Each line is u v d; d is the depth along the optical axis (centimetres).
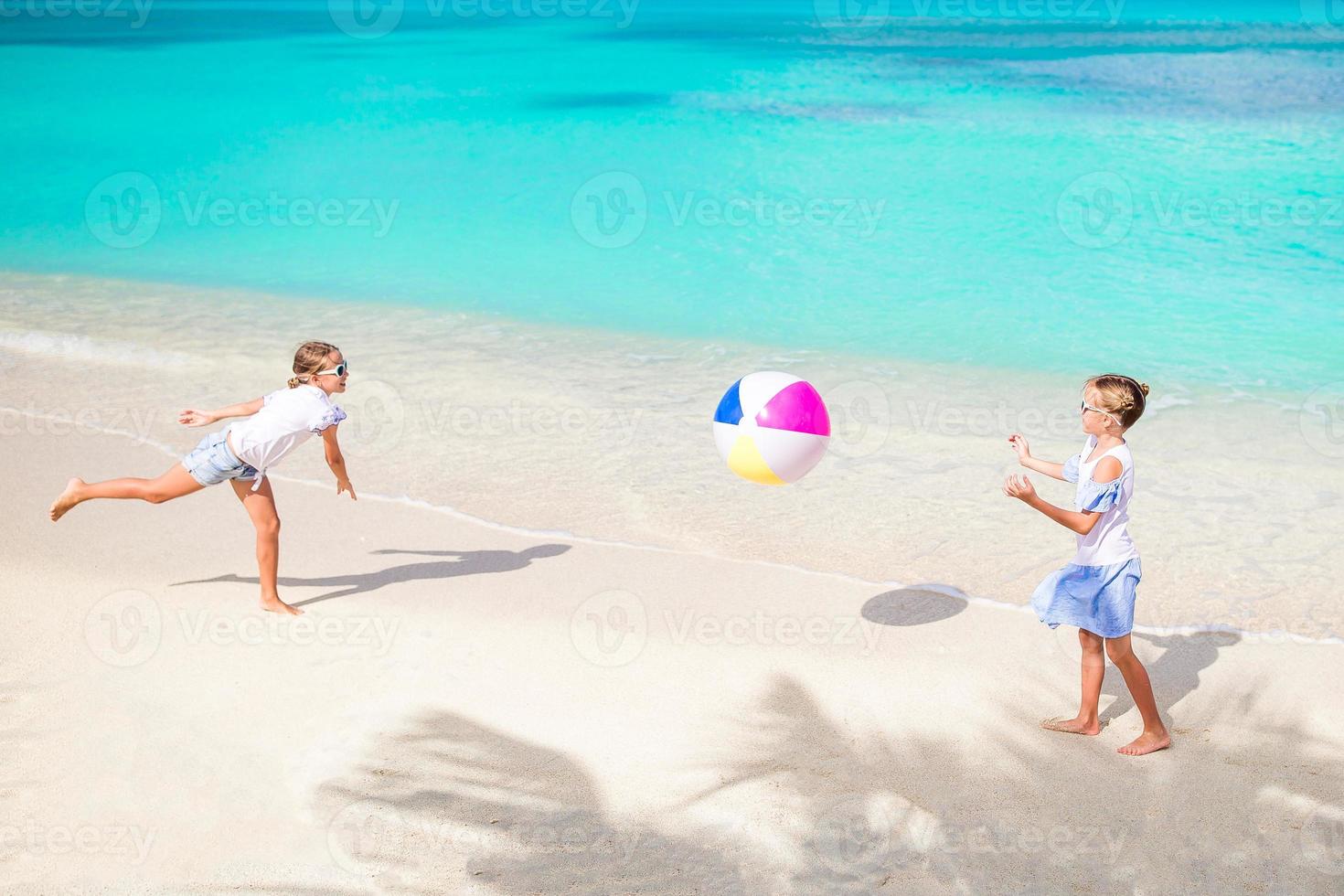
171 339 1105
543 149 2033
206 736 479
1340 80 2522
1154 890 387
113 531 684
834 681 526
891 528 696
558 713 500
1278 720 492
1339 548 655
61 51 3338
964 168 1841
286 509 727
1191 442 829
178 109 2441
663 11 4353
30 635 560
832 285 1298
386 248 1496
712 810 431
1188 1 4350
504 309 1223
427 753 468
